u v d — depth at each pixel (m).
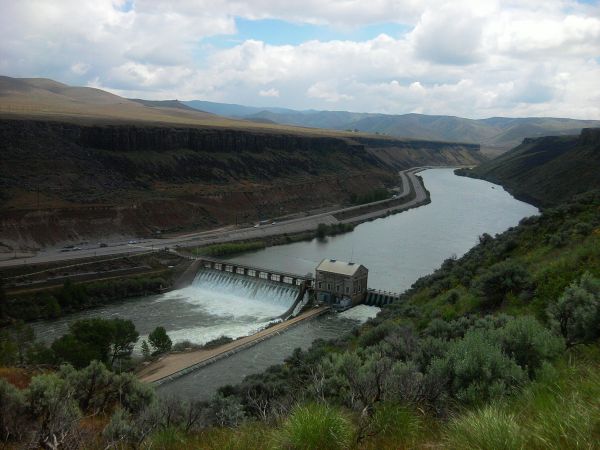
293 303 95.44
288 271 116.12
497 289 46.75
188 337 79.31
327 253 135.12
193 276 112.88
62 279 99.50
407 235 157.25
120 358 64.50
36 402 22.42
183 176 196.75
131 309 93.31
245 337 76.19
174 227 150.25
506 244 65.94
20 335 63.66
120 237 135.25
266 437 11.74
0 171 145.12
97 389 31.44
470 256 77.94
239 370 64.06
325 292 96.06
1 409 20.36
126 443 16.05
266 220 174.62
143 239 137.38
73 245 124.81
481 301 47.78
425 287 74.44
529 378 17.50
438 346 25.12
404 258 127.06
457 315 47.78
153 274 109.06
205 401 36.53
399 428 11.03
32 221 123.00
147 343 75.44
